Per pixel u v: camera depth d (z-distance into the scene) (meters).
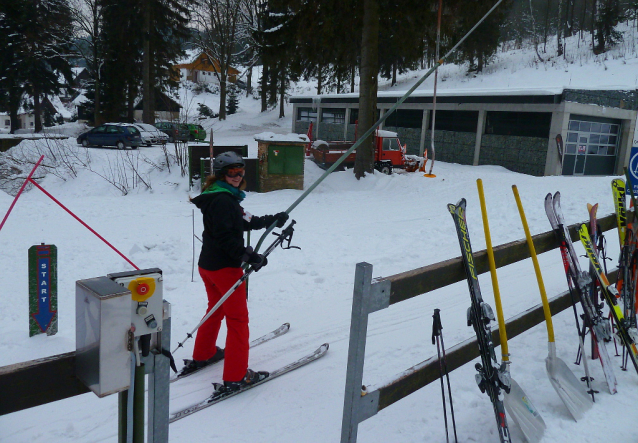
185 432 2.93
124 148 23.08
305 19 14.79
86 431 2.96
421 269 2.41
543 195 11.53
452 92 23.75
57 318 4.36
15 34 33.78
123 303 1.45
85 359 1.49
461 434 2.83
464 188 13.79
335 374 3.69
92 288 1.45
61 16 34.88
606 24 42.22
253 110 55.09
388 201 12.52
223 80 42.44
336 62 16.64
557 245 3.41
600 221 4.16
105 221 9.22
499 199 11.72
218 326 3.75
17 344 3.97
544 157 20.55
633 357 3.34
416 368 2.52
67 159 17.47
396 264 6.82
